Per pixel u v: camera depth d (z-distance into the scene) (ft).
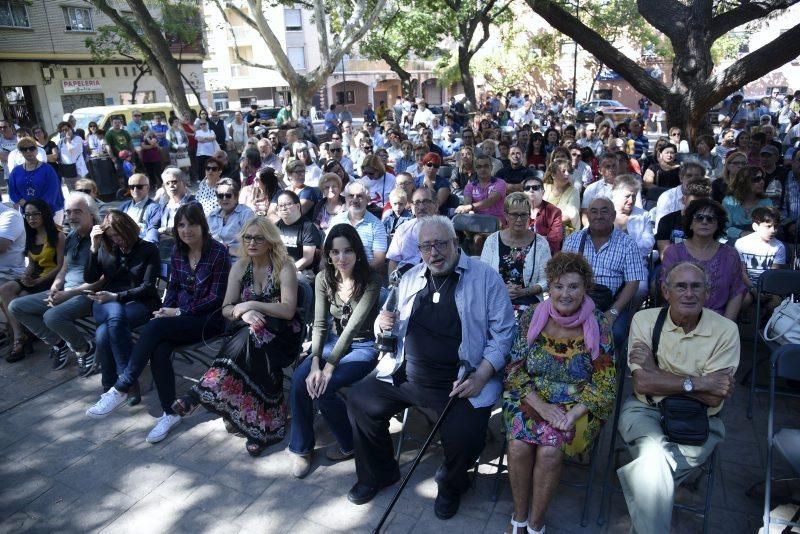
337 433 11.85
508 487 11.09
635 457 9.58
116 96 94.63
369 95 155.74
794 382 13.58
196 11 75.72
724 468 11.30
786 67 111.65
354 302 12.14
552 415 9.48
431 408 10.56
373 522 10.34
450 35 85.10
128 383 13.56
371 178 23.80
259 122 66.95
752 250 15.49
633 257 13.65
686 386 9.45
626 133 39.68
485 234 19.19
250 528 10.34
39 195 23.61
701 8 33.40
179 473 11.91
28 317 15.80
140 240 15.39
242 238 12.72
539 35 111.45
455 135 52.42
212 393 11.84
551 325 10.31
